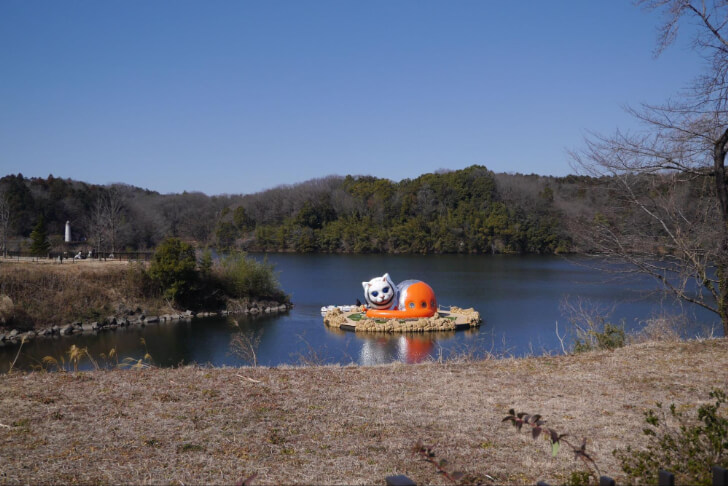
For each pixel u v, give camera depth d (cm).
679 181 1175
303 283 5153
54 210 7200
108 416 638
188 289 3634
